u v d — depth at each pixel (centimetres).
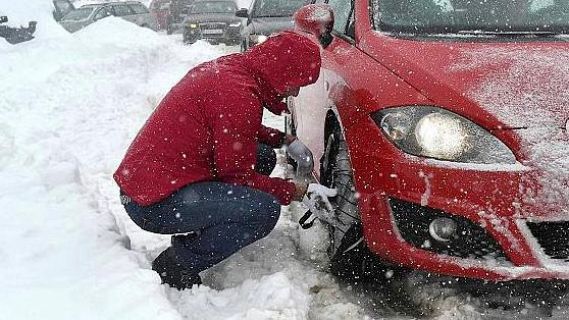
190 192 289
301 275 321
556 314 292
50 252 314
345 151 326
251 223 296
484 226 264
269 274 321
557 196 259
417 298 311
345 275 325
